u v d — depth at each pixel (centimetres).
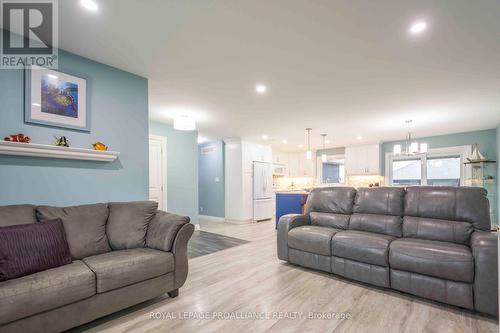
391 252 241
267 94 361
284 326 188
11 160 212
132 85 294
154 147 514
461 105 407
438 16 191
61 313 167
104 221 242
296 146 835
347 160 809
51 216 212
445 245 226
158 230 244
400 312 207
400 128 575
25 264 171
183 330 183
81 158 248
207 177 770
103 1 176
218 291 248
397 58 257
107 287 187
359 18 195
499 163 538
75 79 249
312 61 265
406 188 298
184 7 183
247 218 700
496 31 208
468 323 190
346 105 409
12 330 148
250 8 184
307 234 305
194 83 322
